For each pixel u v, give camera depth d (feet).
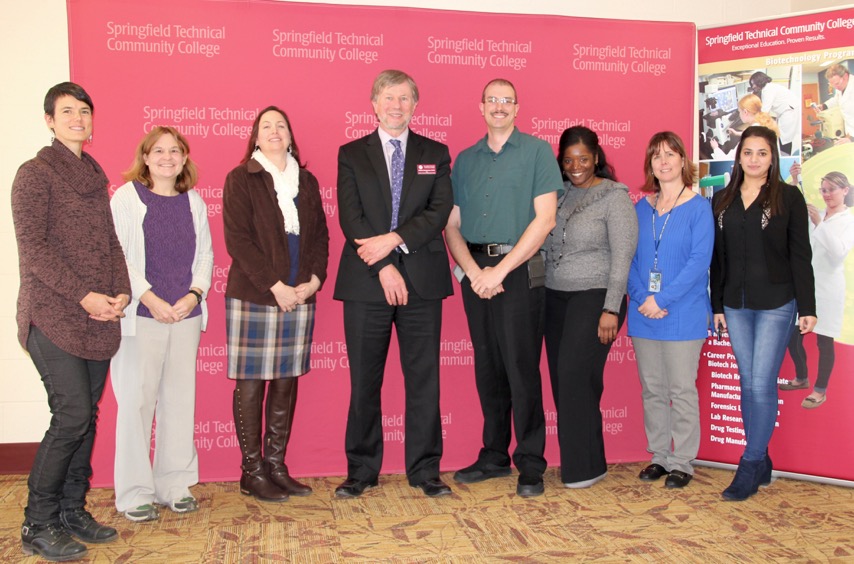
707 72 11.09
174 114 10.39
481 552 7.85
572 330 9.73
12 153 10.54
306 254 9.32
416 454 9.80
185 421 9.09
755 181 9.70
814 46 10.27
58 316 7.39
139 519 8.72
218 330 10.69
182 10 10.32
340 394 10.96
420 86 11.02
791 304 9.50
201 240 9.14
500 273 9.14
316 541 8.18
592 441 9.97
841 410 10.22
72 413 7.57
